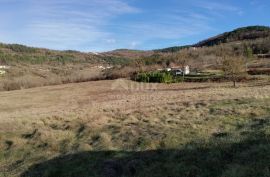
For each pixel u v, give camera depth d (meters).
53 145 18.27
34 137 19.94
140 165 14.32
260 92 31.25
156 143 16.06
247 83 60.06
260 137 14.55
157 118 21.19
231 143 14.48
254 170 11.91
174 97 37.84
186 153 14.48
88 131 19.70
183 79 79.75
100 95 60.44
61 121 23.72
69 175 14.91
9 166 17.03
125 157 15.23
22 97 64.50
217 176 12.39
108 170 14.48
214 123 18.08
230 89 44.81
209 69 94.31
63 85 85.75
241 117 18.75
